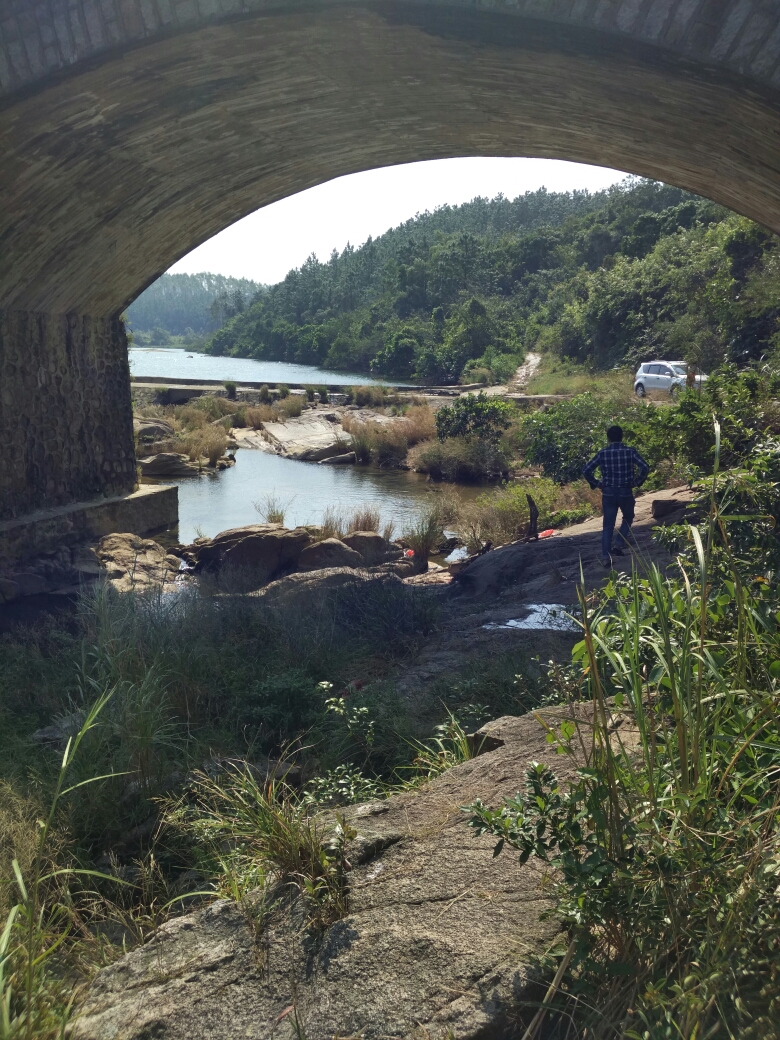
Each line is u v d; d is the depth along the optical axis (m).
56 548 12.16
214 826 3.63
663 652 2.27
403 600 7.85
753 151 6.27
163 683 5.71
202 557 12.52
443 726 4.33
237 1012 2.07
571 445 16.75
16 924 2.39
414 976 2.06
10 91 6.67
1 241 9.52
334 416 33.47
